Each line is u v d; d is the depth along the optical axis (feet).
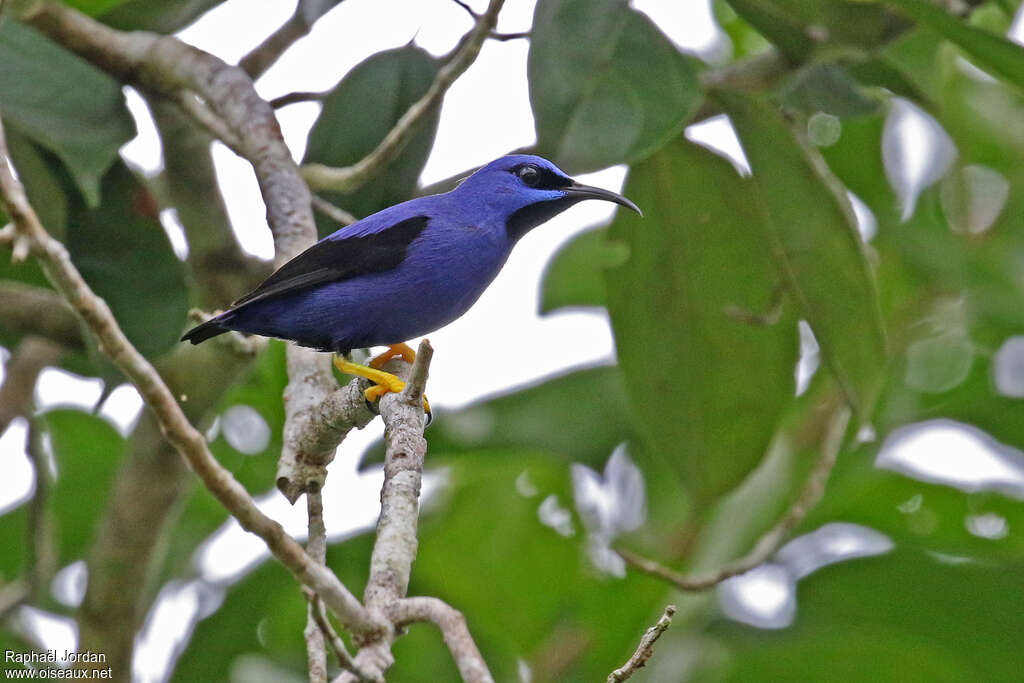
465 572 40.60
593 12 32.12
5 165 18.28
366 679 17.83
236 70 35.45
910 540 40.70
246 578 38.19
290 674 38.37
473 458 42.32
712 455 40.37
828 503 40.78
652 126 31.58
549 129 31.50
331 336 35.37
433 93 31.58
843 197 37.09
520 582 40.50
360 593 39.52
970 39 30.55
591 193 37.81
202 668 38.06
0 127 19.07
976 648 33.45
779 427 40.40
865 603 33.30
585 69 31.76
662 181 38.42
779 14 34.14
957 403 43.55
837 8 33.55
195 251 40.11
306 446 26.48
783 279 38.45
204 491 44.91
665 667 35.99
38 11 33.96
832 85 36.86
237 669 37.70
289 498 26.09
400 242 34.55
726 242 38.93
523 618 39.81
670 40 32.12
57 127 32.86
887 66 37.47
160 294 35.35
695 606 38.06
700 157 37.70
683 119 31.63
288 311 34.53
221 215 39.65
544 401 42.19
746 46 48.60
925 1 29.99
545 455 42.45
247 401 45.16
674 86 31.94
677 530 43.19
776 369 39.96
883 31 33.96
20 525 47.80
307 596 17.46
